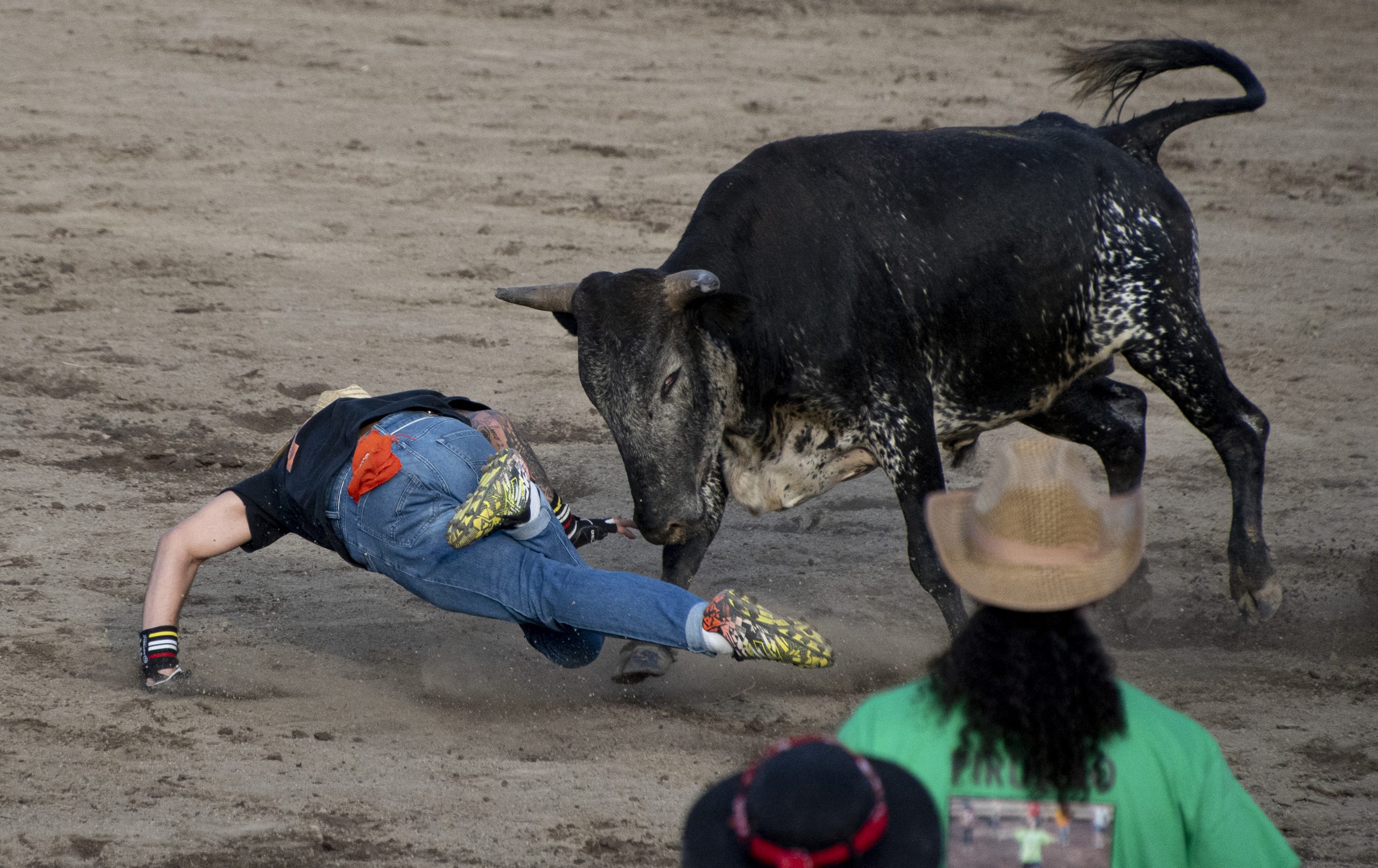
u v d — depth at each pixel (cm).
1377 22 9638
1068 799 693
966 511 732
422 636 1942
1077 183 2047
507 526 1573
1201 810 717
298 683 1752
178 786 1429
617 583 1545
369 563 1642
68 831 1309
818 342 1875
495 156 5647
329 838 1321
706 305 1747
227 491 1725
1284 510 2642
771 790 575
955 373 2023
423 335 3628
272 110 6094
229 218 4644
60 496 2448
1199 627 2122
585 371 1766
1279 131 6694
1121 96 2369
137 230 4444
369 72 6888
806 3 9362
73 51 6781
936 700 716
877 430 1917
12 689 1658
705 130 6222
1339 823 1452
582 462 2822
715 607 1508
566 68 7312
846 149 1964
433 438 1631
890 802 613
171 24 7475
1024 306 2017
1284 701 1814
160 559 1705
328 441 1670
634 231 4731
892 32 8800
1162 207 2123
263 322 3650
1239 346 3816
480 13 8456
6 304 3650
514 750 1582
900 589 2252
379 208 4872
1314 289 4391
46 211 4575
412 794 1435
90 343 3372
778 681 1850
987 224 1972
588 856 1312
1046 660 697
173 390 3095
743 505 2059
